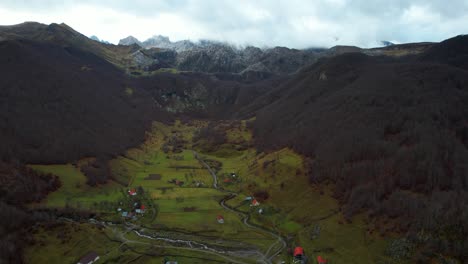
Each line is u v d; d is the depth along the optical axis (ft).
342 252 392.88
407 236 371.35
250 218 520.83
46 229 436.76
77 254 401.49
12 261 366.02
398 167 482.28
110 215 507.71
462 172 438.81
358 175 510.99
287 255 407.03
